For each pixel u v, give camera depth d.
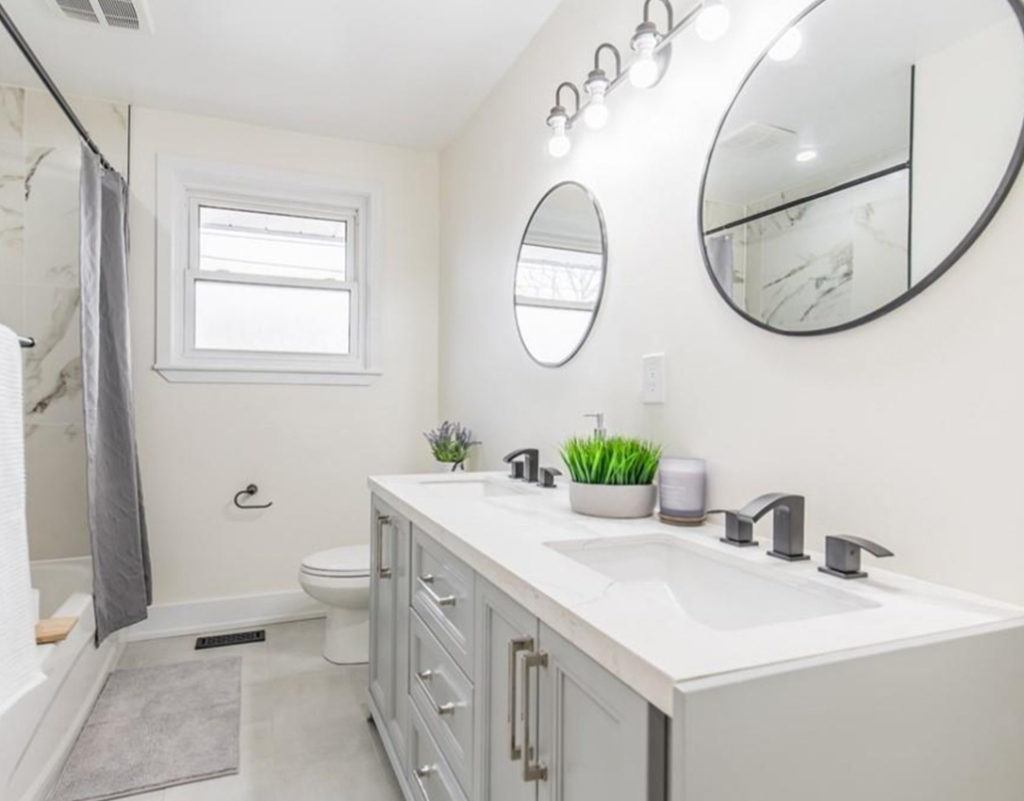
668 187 1.44
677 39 1.42
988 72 0.81
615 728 0.65
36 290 2.56
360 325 3.15
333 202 3.09
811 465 1.07
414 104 2.69
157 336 2.74
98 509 2.22
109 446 2.33
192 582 2.80
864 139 0.98
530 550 1.02
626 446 1.39
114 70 2.42
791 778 0.59
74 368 2.61
